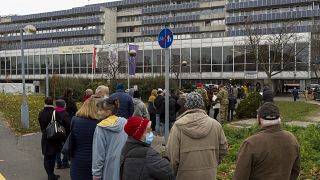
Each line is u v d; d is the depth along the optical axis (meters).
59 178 8.10
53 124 7.61
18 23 122.00
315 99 41.16
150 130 4.00
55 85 37.06
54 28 112.69
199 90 17.25
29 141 13.02
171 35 8.67
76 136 5.41
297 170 4.00
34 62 81.00
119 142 4.90
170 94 14.68
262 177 3.77
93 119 5.43
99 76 65.69
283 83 59.41
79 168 5.41
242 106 20.42
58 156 8.95
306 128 12.76
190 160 4.49
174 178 4.18
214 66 60.97
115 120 4.98
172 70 59.59
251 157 3.76
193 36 94.94
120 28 109.56
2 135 14.30
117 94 9.38
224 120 18.05
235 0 82.50
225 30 86.19
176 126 4.60
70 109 10.11
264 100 8.88
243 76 58.09
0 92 43.97
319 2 74.38
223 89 18.12
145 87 38.31
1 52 86.88
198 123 4.54
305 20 74.50
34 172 8.80
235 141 11.04
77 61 73.50
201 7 96.06
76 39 108.00
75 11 109.44
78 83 37.16
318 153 9.23
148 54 66.12
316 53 49.44
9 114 21.12
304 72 52.50
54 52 77.31
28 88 47.16
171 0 103.00
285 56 46.31
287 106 30.83
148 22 103.31
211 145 4.56
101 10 104.56
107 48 65.62
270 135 3.80
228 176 7.57
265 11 79.81
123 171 3.83
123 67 60.88
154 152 3.83
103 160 4.88
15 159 10.18
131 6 110.06
